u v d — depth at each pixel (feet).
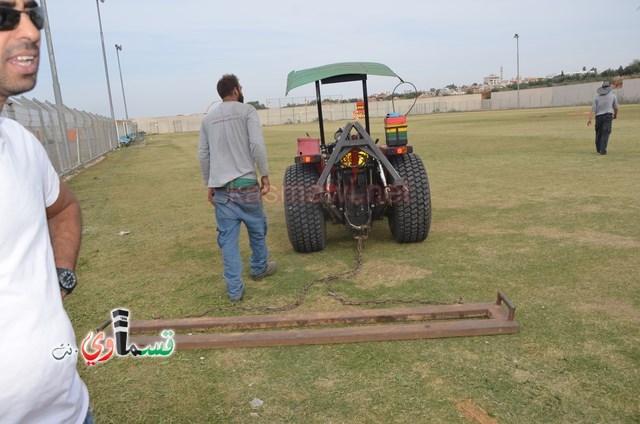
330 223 21.85
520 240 17.42
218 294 14.32
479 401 8.46
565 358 9.59
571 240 17.02
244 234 21.43
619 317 11.12
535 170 32.83
